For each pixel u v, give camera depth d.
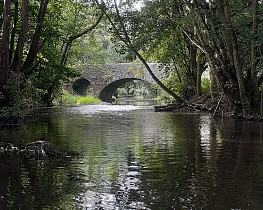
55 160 11.15
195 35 28.67
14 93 21.20
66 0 33.00
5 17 20.41
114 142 14.59
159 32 28.30
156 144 14.14
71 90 58.25
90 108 36.28
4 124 20.77
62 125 20.72
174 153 12.37
